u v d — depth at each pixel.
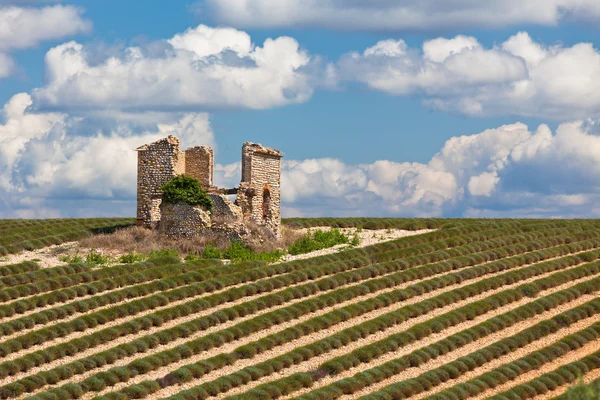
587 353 65.38
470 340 67.38
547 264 85.94
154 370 59.53
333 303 73.50
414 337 67.06
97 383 55.66
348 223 105.19
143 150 91.56
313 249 90.38
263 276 78.94
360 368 61.66
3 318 66.50
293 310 70.38
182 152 93.19
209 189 92.88
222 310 69.69
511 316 71.94
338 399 56.22
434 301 74.44
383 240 95.19
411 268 83.81
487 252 89.56
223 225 88.19
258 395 54.84
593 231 100.38
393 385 57.19
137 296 72.88
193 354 62.41
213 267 79.88
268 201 94.94
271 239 90.94
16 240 89.38
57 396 53.41
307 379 58.06
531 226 102.88
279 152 96.56
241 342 65.00
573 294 77.62
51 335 63.28
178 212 88.94
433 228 103.81
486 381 59.16
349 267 83.06
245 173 92.19
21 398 53.84
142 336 64.38
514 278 82.06
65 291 71.38
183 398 53.81
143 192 91.69
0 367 56.88
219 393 56.22
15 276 74.00
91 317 66.50
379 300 73.88
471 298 77.31
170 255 84.44
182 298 73.06
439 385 59.44
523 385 57.94
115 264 81.56
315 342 64.38
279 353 63.28
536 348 66.50
